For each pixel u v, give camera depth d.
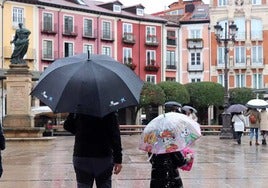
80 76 5.77
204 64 69.25
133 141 30.70
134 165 14.48
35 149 22.28
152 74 67.88
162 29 68.94
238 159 16.44
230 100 62.66
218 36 34.38
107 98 5.70
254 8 67.00
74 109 5.64
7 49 54.72
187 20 69.88
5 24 54.84
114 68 6.00
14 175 12.19
